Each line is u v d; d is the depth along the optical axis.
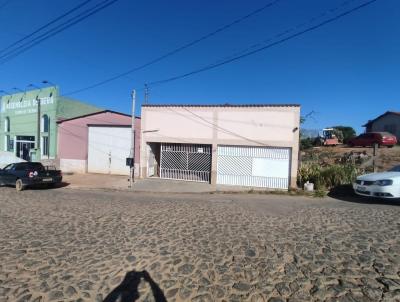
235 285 4.26
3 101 30.80
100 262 5.15
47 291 4.17
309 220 7.89
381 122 42.44
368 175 11.68
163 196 14.00
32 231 7.08
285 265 4.87
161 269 4.83
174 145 20.00
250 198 13.05
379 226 7.16
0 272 4.79
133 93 17.98
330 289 4.08
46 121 26.97
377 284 4.18
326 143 36.09
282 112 17.36
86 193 14.84
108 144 22.75
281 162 17.53
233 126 18.16
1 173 17.09
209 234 6.66
